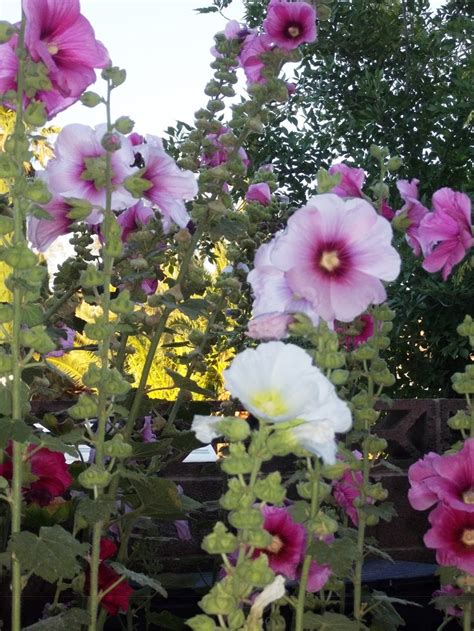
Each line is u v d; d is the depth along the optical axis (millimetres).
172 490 1919
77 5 1681
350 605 2602
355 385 2246
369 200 1984
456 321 4750
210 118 2385
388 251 1434
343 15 6113
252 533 1094
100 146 1894
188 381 2264
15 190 1518
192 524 2902
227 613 1082
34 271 1512
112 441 1694
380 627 2135
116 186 1812
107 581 2006
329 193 1446
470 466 1924
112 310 1717
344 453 1877
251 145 5410
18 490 1507
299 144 5570
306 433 1085
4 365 1494
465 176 5316
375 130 5633
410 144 5523
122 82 1760
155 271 2344
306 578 1525
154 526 2357
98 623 2021
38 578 2574
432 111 5395
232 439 1084
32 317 1519
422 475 2010
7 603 2494
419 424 3316
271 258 1419
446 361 5219
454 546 1909
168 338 2809
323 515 1514
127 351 2334
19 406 1497
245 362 1090
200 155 2479
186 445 2297
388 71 6234
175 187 2031
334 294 1424
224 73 2367
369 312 2025
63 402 2768
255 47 2338
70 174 1895
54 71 1613
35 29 1609
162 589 1754
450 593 2150
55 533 1493
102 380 1693
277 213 2662
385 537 3127
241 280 2512
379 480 3119
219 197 2184
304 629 1697
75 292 2426
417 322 4992
